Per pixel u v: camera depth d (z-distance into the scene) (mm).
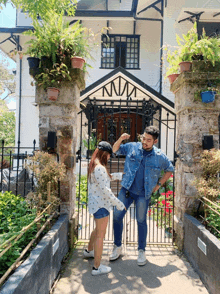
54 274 2576
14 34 10758
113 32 11258
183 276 2764
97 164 2627
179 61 3512
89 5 11195
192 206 3357
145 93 7551
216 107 3270
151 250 3484
